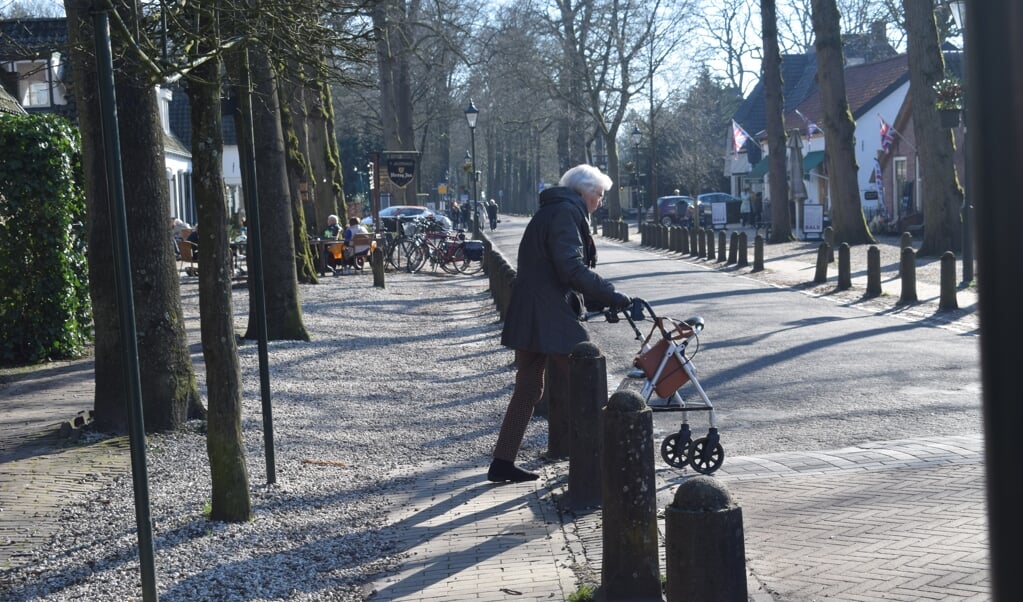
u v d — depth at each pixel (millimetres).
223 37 7082
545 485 6906
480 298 22172
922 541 5246
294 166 24500
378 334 16281
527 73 51750
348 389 11320
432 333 16422
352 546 5867
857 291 19656
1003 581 2137
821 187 51625
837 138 32344
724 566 3705
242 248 27281
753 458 7414
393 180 31797
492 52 37250
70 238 13305
